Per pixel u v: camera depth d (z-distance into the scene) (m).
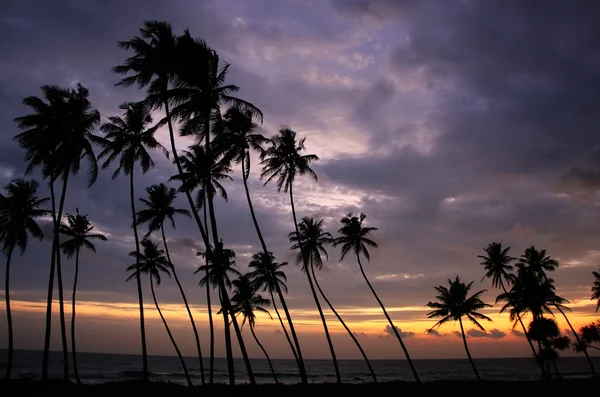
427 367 169.50
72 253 41.38
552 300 50.44
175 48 24.08
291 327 30.06
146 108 25.75
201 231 24.83
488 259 53.97
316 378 91.44
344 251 43.53
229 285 42.78
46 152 28.66
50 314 28.64
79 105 29.39
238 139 28.47
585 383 41.53
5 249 33.66
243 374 102.12
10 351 31.44
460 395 32.00
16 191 34.62
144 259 43.69
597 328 46.44
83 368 102.00
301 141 34.66
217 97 25.17
